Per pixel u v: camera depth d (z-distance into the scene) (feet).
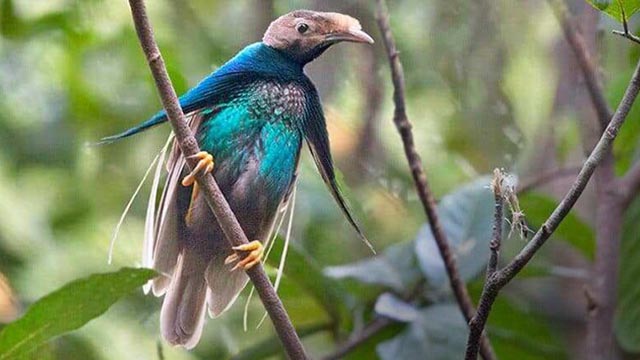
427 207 28.48
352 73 45.62
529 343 34.22
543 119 44.70
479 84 46.19
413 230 44.80
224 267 28.30
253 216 29.66
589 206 38.60
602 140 21.30
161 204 27.58
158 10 45.62
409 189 45.44
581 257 39.86
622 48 41.19
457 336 31.50
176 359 40.01
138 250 43.88
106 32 43.39
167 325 28.04
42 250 42.06
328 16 30.68
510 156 45.50
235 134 29.40
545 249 40.27
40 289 41.04
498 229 22.11
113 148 45.32
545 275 34.30
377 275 32.96
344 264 42.32
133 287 22.50
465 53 46.19
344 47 45.70
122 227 44.29
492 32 46.19
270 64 30.01
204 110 29.37
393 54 29.07
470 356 22.53
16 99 45.50
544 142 43.42
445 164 46.57
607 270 31.58
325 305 32.65
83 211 44.29
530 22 46.19
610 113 31.76
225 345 40.68
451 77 46.32
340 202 28.68
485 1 46.24
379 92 45.44
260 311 41.91
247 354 33.19
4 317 39.06
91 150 45.19
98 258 43.16
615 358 35.86
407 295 32.96
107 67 44.50
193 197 27.53
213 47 44.88
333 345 39.81
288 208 36.42
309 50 30.40
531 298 40.57
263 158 29.48
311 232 41.52
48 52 45.62
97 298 22.48
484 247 32.96
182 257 28.30
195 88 29.27
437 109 47.06
